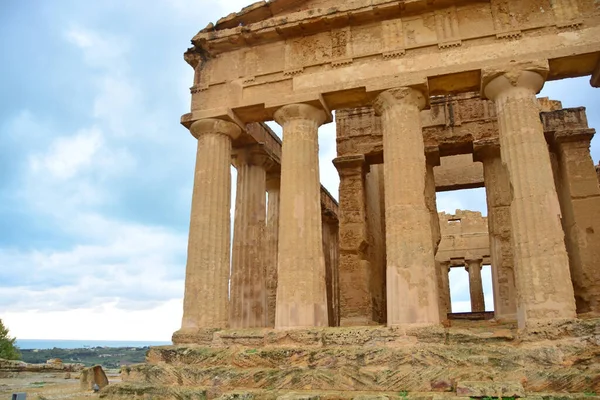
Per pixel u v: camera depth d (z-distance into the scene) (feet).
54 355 330.34
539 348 39.55
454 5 53.31
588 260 65.21
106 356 337.52
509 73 48.85
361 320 70.08
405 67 52.75
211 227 55.47
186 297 53.57
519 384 35.17
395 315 45.60
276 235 81.92
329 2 58.80
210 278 53.88
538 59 48.78
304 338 46.42
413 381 39.63
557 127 71.97
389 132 51.57
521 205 45.57
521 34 50.31
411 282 45.98
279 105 55.98
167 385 45.44
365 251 74.43
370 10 54.49
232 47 60.95
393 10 54.44
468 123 73.31
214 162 57.93
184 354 48.60
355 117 79.82
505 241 66.85
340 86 54.39
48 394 52.70
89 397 47.83
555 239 43.65
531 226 44.52
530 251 43.93
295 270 50.08
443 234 116.57
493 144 70.03
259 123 71.20
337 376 41.68
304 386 41.98
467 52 51.44
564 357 38.70
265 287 66.74
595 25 48.65
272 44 59.57
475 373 38.65
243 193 69.21
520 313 43.96
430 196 72.33
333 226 105.81
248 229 67.41
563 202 71.82
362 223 74.23
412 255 46.78
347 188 76.64
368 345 44.50
